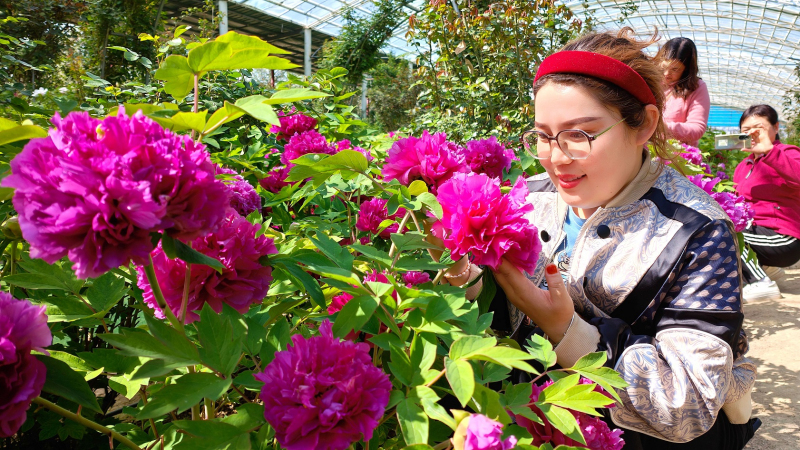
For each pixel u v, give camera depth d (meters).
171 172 0.65
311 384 0.69
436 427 0.95
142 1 10.23
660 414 1.25
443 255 1.19
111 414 1.50
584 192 1.36
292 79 2.70
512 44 4.75
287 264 0.98
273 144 2.57
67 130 0.66
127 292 1.20
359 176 1.43
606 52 1.38
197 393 0.72
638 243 1.39
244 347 0.89
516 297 1.22
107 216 0.61
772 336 3.66
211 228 0.70
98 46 9.88
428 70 5.05
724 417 1.45
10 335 0.64
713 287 1.31
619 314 1.44
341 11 18.39
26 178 0.62
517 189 1.06
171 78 1.00
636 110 1.31
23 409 0.65
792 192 4.50
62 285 1.02
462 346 0.76
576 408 0.86
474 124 4.51
